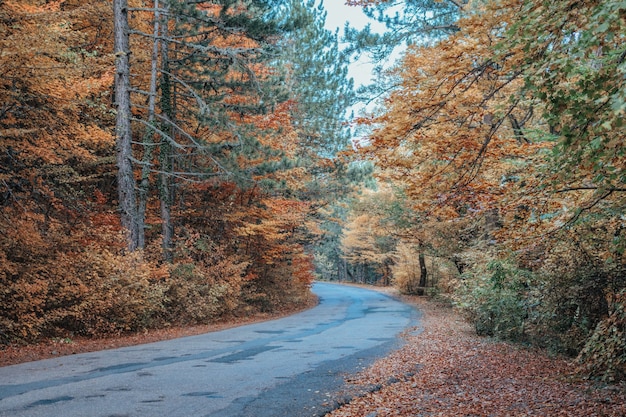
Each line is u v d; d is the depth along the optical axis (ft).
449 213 27.55
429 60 31.42
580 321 36.17
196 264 72.43
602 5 12.60
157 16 66.80
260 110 68.23
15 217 46.03
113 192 74.38
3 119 42.86
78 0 60.44
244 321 74.13
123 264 52.39
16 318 43.73
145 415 21.02
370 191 113.29
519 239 24.66
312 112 104.88
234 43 78.59
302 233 109.29
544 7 14.98
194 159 81.25
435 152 25.61
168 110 67.92
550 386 27.99
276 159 79.10
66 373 30.58
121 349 42.57
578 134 14.58
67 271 47.75
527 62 16.56
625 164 15.78
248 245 88.63
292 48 108.37
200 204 81.35
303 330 58.80
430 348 42.45
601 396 24.98
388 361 35.83
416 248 99.40
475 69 23.15
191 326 63.57
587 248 32.09
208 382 28.04
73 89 44.88
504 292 45.11
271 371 31.65
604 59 15.43
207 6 74.90
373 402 24.62
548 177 21.70
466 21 22.57
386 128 25.80
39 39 36.55
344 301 120.26
